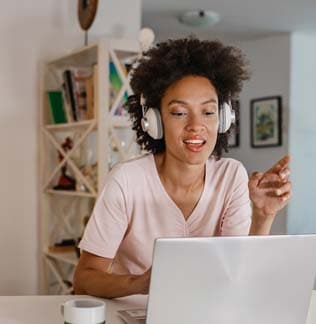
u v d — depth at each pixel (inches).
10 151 104.3
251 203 47.0
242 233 49.9
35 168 107.0
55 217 108.2
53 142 102.6
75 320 33.5
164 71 43.8
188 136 43.2
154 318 32.8
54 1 106.5
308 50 175.9
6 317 39.8
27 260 107.0
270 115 176.4
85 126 95.7
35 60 105.5
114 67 92.7
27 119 105.6
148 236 48.6
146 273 41.1
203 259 32.4
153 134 45.9
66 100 99.1
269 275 34.4
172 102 43.3
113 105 90.8
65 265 106.1
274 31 170.1
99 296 44.9
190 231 49.5
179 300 32.8
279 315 35.7
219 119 46.6
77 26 108.9
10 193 104.8
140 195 47.7
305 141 175.6
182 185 47.7
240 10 145.3
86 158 102.8
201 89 43.1
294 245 34.6
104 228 46.6
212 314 33.6
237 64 47.1
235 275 33.4
